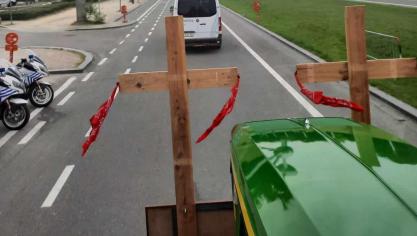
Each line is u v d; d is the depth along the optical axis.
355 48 4.19
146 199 6.75
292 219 2.40
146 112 11.68
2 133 10.48
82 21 38.91
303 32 25.77
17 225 6.19
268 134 3.69
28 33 33.16
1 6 58.16
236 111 11.27
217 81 4.05
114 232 5.86
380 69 4.24
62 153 8.93
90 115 11.70
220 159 8.16
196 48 23.03
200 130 9.91
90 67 18.91
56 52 22.98
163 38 28.09
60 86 15.45
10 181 7.67
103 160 8.43
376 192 2.56
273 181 2.83
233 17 40.88
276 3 52.56
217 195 6.72
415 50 17.03
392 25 24.47
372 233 2.21
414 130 9.23
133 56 21.34
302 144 3.35
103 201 6.75
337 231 2.24
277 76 15.09
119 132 10.11
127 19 44.22
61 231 5.97
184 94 4.00
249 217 2.74
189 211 4.23
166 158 8.39
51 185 7.42
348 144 3.28
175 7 21.50
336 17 32.28
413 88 12.15
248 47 22.36
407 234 2.18
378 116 10.25
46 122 11.23
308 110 11.01
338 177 2.76
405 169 2.85
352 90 4.26
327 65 4.25
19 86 11.37
